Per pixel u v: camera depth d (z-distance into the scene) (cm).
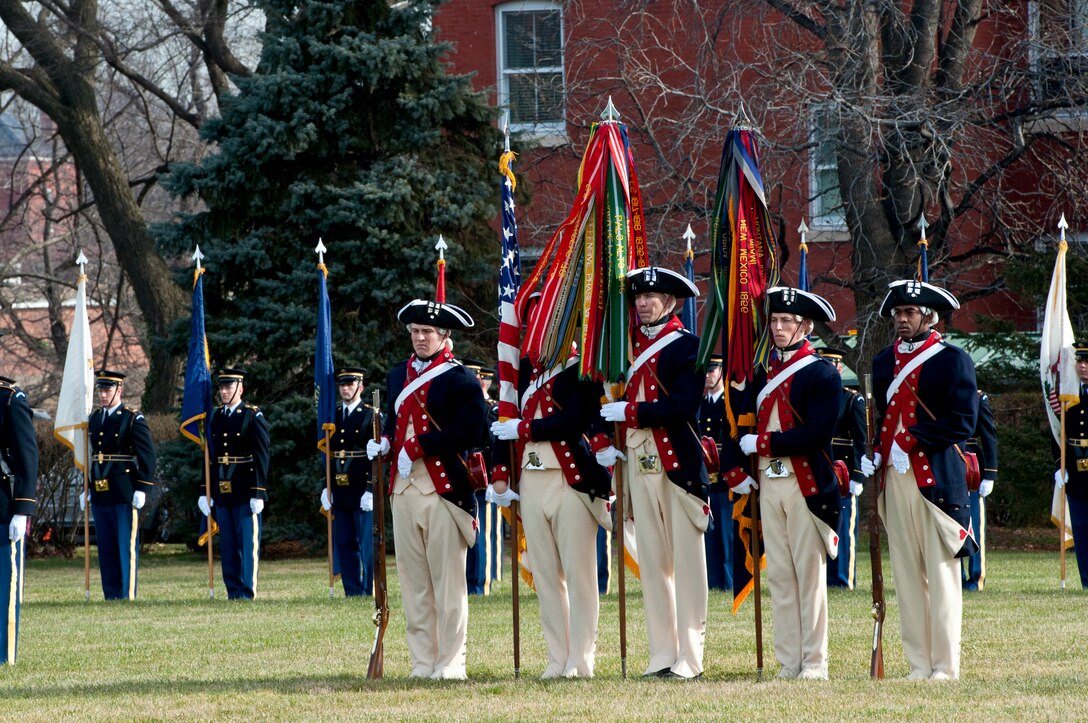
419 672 2384
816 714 1888
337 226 5684
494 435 2353
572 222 2334
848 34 5353
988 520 5994
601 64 6412
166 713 2030
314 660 2644
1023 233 5862
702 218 5581
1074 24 5700
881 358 2341
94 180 7625
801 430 2256
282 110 5734
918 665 2286
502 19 6850
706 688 2133
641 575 2338
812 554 2291
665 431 2288
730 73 5712
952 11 6041
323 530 5759
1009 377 5609
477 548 3922
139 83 8356
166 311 7600
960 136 5381
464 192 5844
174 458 5825
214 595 4169
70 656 2739
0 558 2616
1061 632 2800
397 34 5862
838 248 5825
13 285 11319
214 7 7938
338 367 5541
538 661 2580
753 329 2341
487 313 5694
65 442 4100
